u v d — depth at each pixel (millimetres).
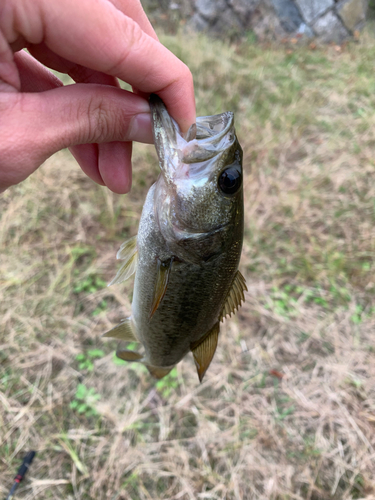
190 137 157
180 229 162
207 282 174
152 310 163
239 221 170
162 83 149
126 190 206
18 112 137
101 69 144
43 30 132
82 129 148
